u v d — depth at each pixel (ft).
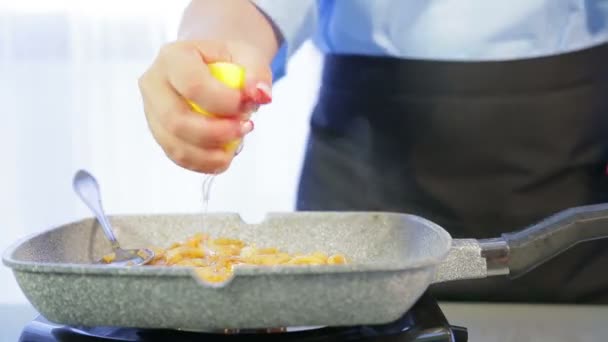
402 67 4.05
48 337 2.84
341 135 4.21
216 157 3.02
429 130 4.09
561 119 4.03
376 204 4.20
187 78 2.89
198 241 3.27
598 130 4.07
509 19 3.92
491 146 4.07
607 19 3.92
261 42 3.53
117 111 8.31
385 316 2.71
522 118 4.03
